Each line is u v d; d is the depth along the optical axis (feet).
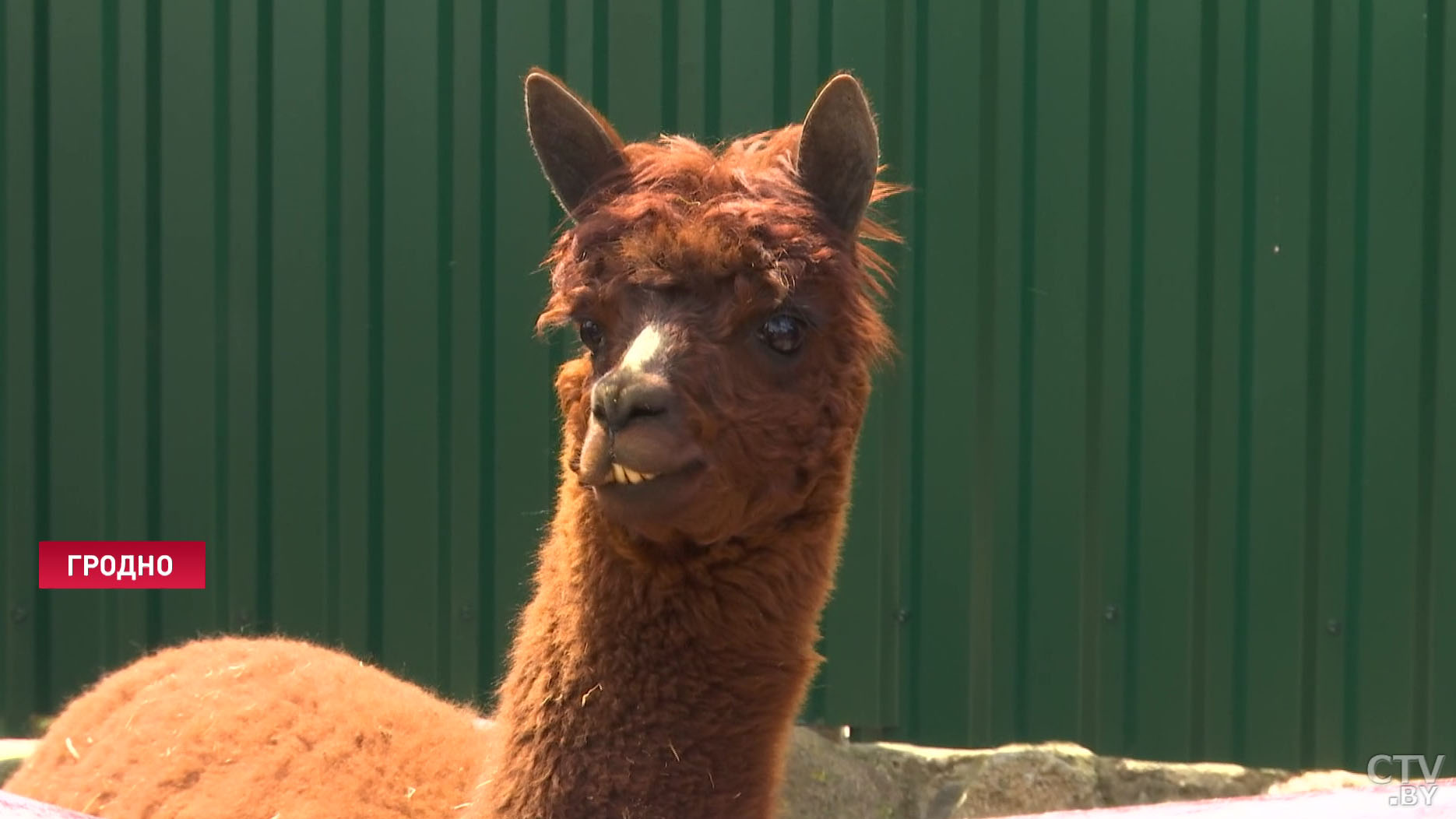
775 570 9.48
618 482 8.82
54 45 20.67
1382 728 19.42
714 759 9.25
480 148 20.34
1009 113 19.61
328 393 20.65
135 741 12.99
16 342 20.90
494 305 20.43
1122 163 19.53
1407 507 19.26
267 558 20.89
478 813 9.52
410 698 13.85
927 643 20.12
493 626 20.56
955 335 19.85
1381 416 19.31
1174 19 19.31
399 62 20.33
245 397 20.72
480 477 20.57
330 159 20.56
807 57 19.95
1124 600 19.81
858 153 10.23
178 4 20.53
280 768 12.00
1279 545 19.51
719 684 9.30
